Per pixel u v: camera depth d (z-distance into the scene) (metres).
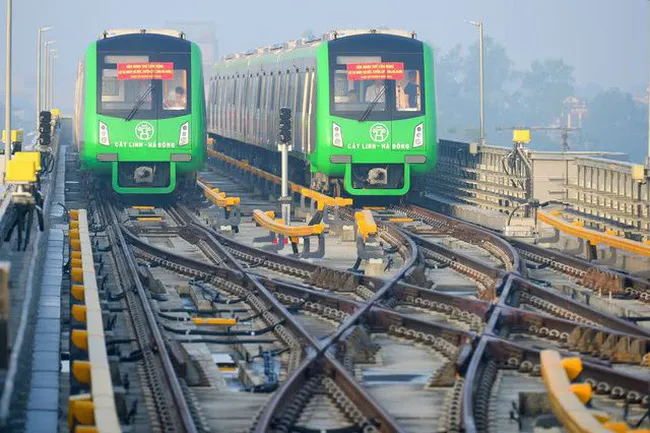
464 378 35.41
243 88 118.25
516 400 34.59
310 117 87.06
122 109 86.25
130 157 86.12
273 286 51.75
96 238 69.06
